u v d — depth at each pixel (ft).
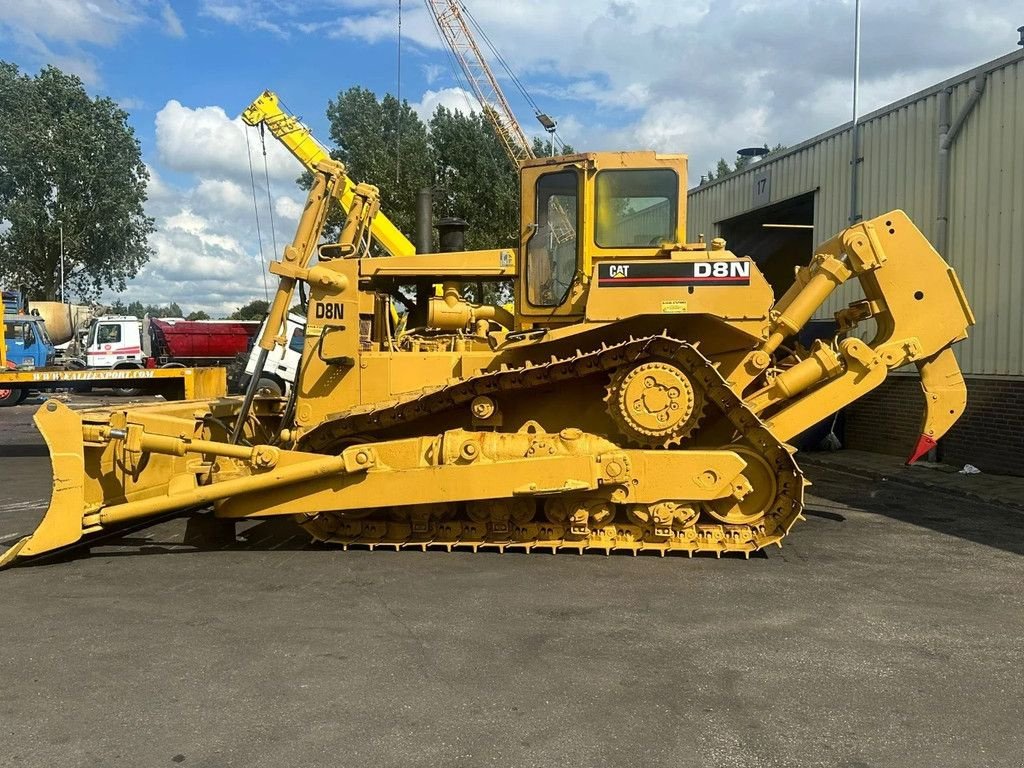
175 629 14.16
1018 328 30.63
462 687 11.73
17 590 16.58
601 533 19.33
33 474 33.94
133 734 10.34
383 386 20.79
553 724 10.58
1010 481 29.96
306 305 22.58
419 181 87.40
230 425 24.02
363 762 9.62
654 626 14.25
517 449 18.93
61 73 151.12
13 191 145.59
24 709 11.07
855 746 10.02
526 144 90.17
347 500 19.08
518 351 19.90
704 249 21.13
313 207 22.94
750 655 12.96
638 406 18.35
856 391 19.80
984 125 32.14
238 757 9.75
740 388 19.56
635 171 21.66
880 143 38.60
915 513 24.91
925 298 19.83
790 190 46.85
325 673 12.23
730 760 9.66
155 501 18.80
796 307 19.69
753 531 18.67
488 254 22.35
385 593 16.16
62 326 124.47
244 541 20.88
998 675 12.22
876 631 14.08
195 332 82.02
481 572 17.66
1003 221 31.22
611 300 18.74
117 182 151.02
